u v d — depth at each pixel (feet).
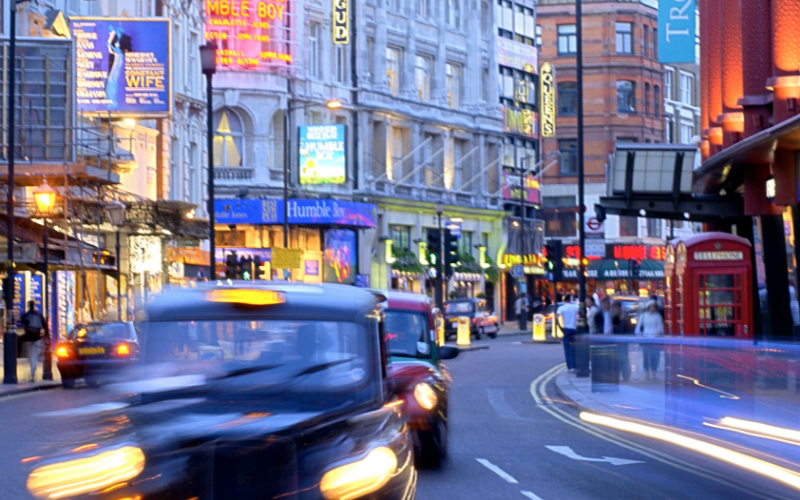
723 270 88.12
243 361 29.01
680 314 90.58
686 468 44.42
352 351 29.22
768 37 101.50
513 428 68.44
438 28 282.36
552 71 327.88
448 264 164.66
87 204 134.41
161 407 27.55
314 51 245.86
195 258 211.41
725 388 42.24
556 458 53.78
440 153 280.92
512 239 312.09
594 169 364.38
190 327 29.53
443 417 50.11
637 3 366.43
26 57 129.39
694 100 408.67
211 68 136.46
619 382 55.88
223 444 24.52
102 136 142.10
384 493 24.54
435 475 48.08
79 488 24.26
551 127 328.49
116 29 150.92
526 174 324.19
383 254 255.50
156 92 151.12
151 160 181.68
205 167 215.10
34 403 84.17
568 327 117.60
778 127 80.79
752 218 117.19
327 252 235.20
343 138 226.99
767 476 37.37
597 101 365.40
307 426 25.46
